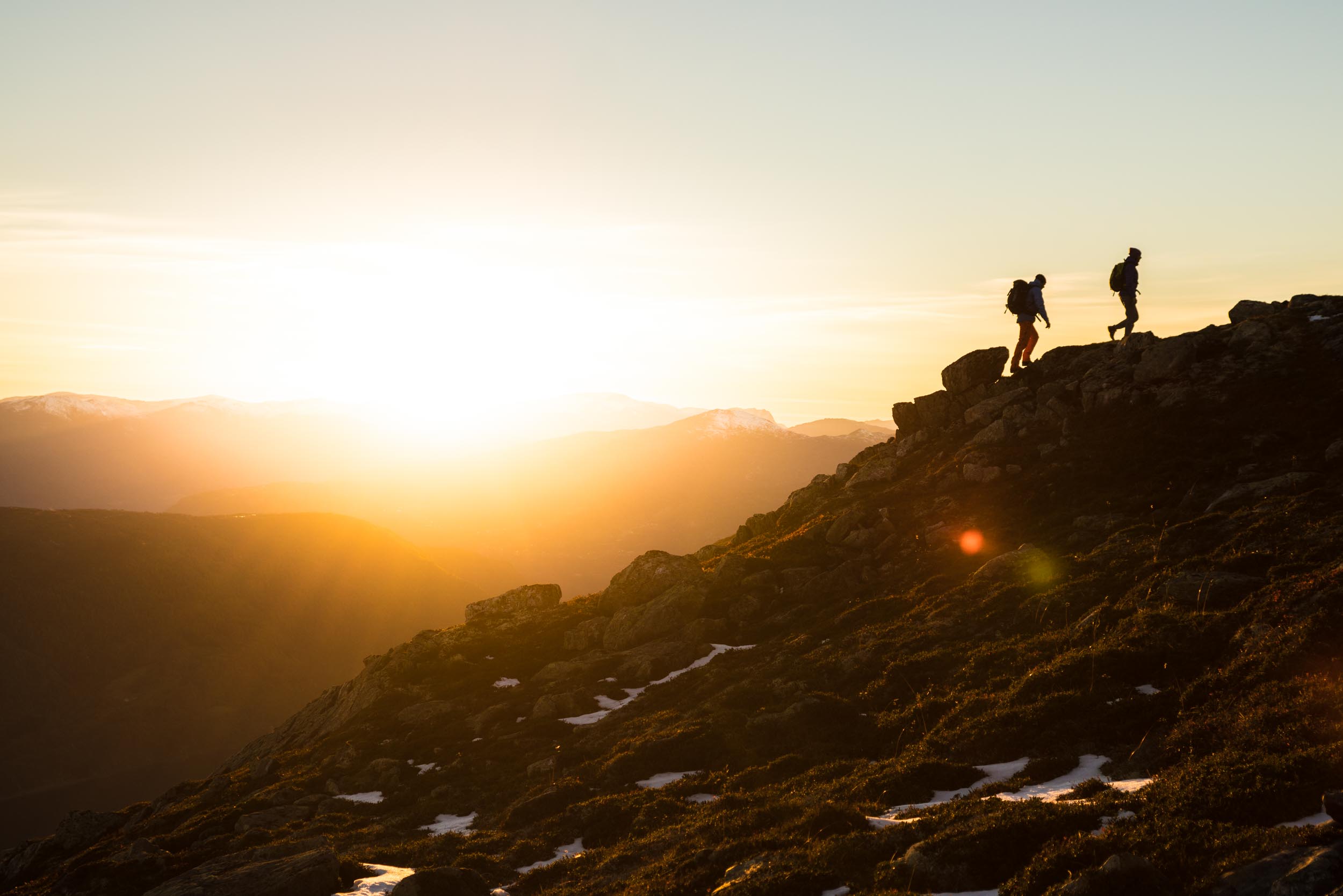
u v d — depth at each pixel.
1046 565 34.78
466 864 23.14
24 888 34.91
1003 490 44.06
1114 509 38.12
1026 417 49.47
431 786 33.00
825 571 44.22
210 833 32.88
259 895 20.61
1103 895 12.37
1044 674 25.28
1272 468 36.03
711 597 45.03
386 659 50.69
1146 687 23.42
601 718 36.41
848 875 16.25
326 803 33.19
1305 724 16.83
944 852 15.41
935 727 25.47
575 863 22.17
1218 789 14.92
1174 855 13.13
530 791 29.98
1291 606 22.86
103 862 28.67
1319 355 44.00
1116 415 45.91
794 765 26.38
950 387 56.12
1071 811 16.05
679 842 21.31
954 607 34.38
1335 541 27.06
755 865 17.02
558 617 51.19
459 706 41.31
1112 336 50.53
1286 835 12.38
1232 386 43.91
